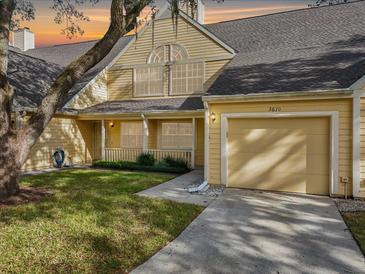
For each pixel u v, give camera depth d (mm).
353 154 6605
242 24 14570
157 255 3793
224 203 6434
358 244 4152
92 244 3994
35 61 14508
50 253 3697
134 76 14492
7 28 6469
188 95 13297
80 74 7129
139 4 7527
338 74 7406
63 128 12914
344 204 6281
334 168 6867
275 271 3391
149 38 14172
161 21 13867
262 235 4516
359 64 7715
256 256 3781
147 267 3467
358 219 5258
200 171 11188
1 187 6180
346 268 3467
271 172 7664
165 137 13602
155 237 4352
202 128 12844
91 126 14672
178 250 3953
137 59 14469
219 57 12656
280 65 9469
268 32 13102
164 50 13852
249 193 7430
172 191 7598
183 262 3604
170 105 12281
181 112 11125
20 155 6602
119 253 3795
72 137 13430
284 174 7527
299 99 7059
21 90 11352
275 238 4395
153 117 11883
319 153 7156
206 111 8219
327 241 4270
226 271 3385
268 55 11031
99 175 10031
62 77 7031
